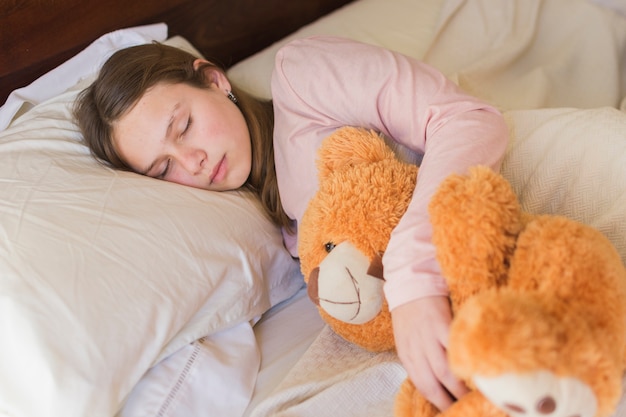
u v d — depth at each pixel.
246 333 0.85
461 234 0.55
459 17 1.28
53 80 1.11
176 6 1.27
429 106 0.79
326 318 0.77
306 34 1.30
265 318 0.94
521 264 0.52
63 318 0.69
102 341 0.70
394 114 0.82
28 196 0.81
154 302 0.74
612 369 0.45
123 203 0.82
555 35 1.25
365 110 0.84
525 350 0.42
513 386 0.42
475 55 1.22
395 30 1.29
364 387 0.71
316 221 0.74
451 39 1.25
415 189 0.69
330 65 0.88
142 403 0.73
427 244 0.61
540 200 0.81
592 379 0.44
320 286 0.69
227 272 0.83
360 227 0.69
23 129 0.97
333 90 0.87
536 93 1.13
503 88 1.16
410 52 1.24
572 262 0.49
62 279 0.72
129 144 0.91
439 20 1.28
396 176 0.72
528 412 0.43
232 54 1.41
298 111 0.91
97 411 0.67
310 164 0.87
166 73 0.94
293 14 1.50
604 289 0.49
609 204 0.76
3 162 0.88
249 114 1.00
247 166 0.96
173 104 0.91
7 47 1.08
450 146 0.71
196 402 0.76
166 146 0.90
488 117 0.76
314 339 0.85
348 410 0.71
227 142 0.93
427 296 0.59
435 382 0.58
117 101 0.91
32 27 1.09
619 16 1.25
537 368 0.42
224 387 0.77
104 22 1.18
